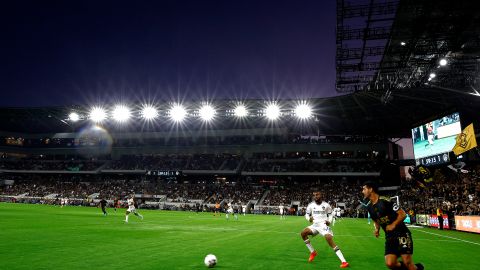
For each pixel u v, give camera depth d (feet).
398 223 21.02
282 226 85.25
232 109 200.95
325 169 217.56
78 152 266.98
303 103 180.45
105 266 28.14
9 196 227.40
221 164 234.38
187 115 208.03
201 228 71.56
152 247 40.01
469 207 103.30
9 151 266.57
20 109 224.12
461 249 45.52
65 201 199.93
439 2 80.74
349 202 191.83
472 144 105.29
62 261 29.94
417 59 102.78
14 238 45.34
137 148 259.19
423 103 161.99
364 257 36.47
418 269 21.44
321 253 38.65
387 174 208.74
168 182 242.58
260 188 224.94
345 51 100.94
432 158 131.44
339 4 86.28
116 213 133.49
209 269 27.96
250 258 33.86
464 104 147.64
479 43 95.81
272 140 236.84
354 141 224.74
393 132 215.51
